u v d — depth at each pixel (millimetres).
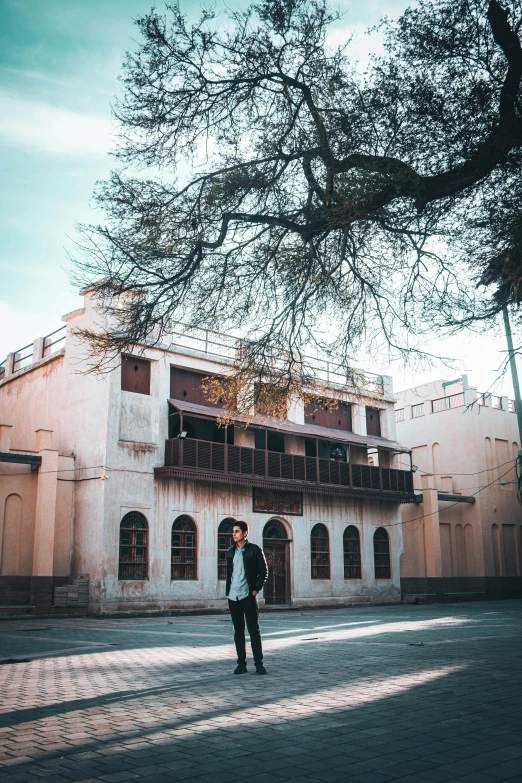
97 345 8852
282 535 27594
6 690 6398
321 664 8039
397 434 40344
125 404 23016
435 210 8453
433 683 6496
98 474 22000
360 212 8047
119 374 23031
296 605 27047
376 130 8125
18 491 21609
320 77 8406
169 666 8156
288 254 8945
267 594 26422
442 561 33969
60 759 3904
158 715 5086
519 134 7395
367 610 25219
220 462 24484
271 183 8523
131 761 3848
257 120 8852
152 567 22562
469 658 8609
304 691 6043
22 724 4840
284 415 11656
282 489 26875
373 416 33375
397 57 8141
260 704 5445
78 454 22953
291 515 27750
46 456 21594
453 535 34969
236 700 5629
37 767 3742
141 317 8852
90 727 4719
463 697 5738
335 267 9109
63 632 14625
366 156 8016
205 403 25594
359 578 30219
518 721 4820
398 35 8109
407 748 4105
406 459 39281
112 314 8898
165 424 24031
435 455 38031
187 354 24938
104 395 22516
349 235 9219
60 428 24094
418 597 31422
